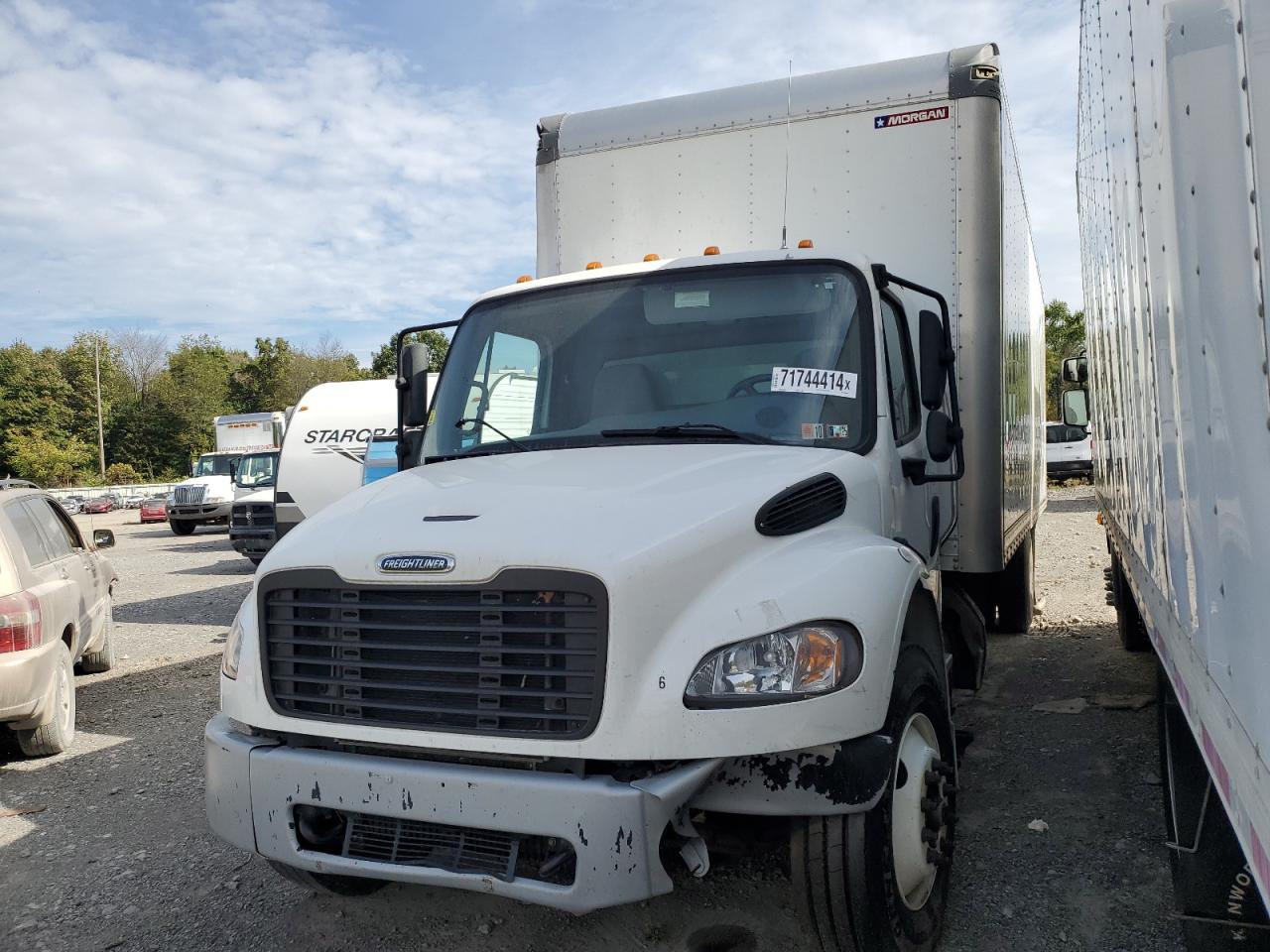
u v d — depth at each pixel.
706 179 5.48
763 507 3.15
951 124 4.95
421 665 2.96
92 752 6.50
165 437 80.12
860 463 3.66
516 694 2.83
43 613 6.19
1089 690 6.62
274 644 3.22
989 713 6.23
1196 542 2.28
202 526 32.91
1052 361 42.00
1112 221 3.86
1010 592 8.21
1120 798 4.70
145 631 11.49
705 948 3.50
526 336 4.47
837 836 2.92
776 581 2.95
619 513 3.03
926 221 5.01
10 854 4.79
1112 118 3.53
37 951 3.77
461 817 2.77
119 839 4.93
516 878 2.76
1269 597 1.59
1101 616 9.38
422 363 4.77
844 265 4.11
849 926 2.97
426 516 3.22
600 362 4.24
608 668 2.73
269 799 3.06
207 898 4.16
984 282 4.95
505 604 2.88
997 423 5.05
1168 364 2.55
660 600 2.81
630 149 5.68
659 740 2.69
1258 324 1.60
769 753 2.71
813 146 5.23
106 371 82.88
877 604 3.00
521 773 2.77
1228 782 2.04
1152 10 2.44
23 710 5.98
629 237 5.67
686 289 4.29
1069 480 29.09
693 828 2.89
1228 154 1.76
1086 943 3.41
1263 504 1.61
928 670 3.40
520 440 4.18
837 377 3.91
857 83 5.15
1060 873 3.96
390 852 2.95
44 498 7.77
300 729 3.10
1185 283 2.20
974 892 3.83
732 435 3.82
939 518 4.96
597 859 2.63
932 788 3.33
